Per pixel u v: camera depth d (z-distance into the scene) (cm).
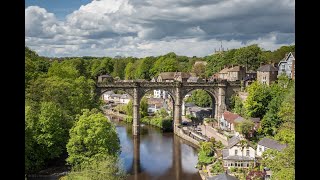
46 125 6384
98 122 6316
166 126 11988
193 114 13838
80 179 5162
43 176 6109
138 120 11112
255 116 9444
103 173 5338
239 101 11144
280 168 4141
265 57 15825
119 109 15525
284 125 5241
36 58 10744
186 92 11650
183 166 7900
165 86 11362
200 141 9538
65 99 7856
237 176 6462
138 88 11006
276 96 9056
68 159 6206
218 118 12031
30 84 7812
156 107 15275
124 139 10569
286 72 11050
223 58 17375
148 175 7294
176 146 9738
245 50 15862
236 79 13900
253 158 6956
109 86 10712
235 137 8450
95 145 6200
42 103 6669
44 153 6400
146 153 8988
